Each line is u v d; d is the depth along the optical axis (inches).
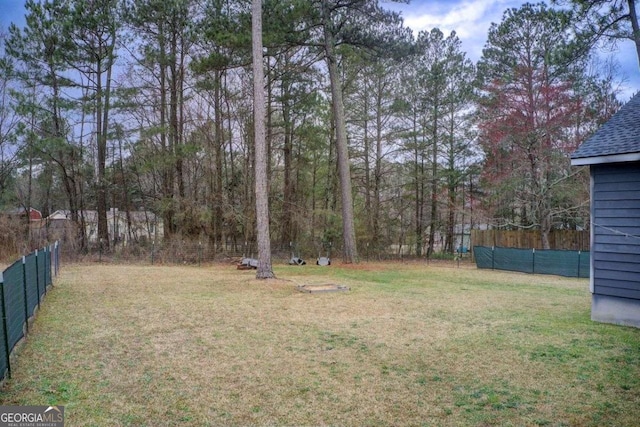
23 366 174.9
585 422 129.1
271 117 814.5
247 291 380.8
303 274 528.4
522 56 683.4
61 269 546.9
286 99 751.1
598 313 267.3
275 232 815.1
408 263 738.2
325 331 237.9
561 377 167.3
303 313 286.5
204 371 172.4
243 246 775.1
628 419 130.9
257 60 438.6
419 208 917.8
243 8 577.6
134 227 834.2
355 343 213.9
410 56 628.7
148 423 127.3
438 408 139.1
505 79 671.1
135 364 179.8
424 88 850.1
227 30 549.6
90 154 755.4
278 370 174.2
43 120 675.4
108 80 721.6
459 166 867.4
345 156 646.5
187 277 481.7
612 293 260.8
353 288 407.2
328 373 171.2
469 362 185.2
